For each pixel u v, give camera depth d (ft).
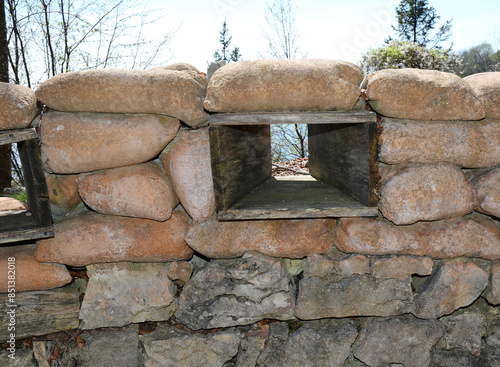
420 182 5.35
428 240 5.70
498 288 6.04
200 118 5.32
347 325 6.15
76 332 6.08
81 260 5.77
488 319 6.36
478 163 5.53
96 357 6.06
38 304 5.88
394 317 6.15
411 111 5.16
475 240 5.75
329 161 6.69
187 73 5.38
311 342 6.10
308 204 5.59
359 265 5.90
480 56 48.47
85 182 5.50
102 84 4.98
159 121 5.31
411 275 6.09
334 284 5.92
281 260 6.05
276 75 4.96
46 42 24.49
